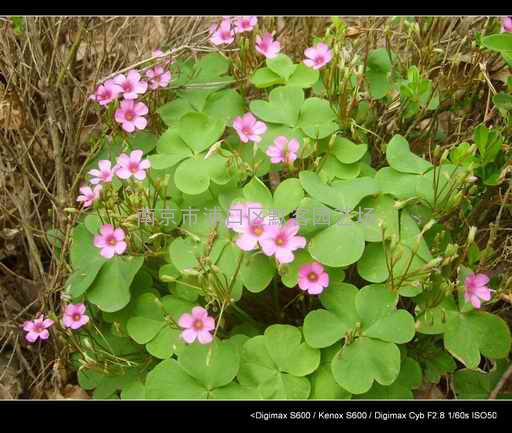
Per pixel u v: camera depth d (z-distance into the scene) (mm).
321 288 503
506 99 553
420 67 593
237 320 555
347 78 559
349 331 502
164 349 525
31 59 594
